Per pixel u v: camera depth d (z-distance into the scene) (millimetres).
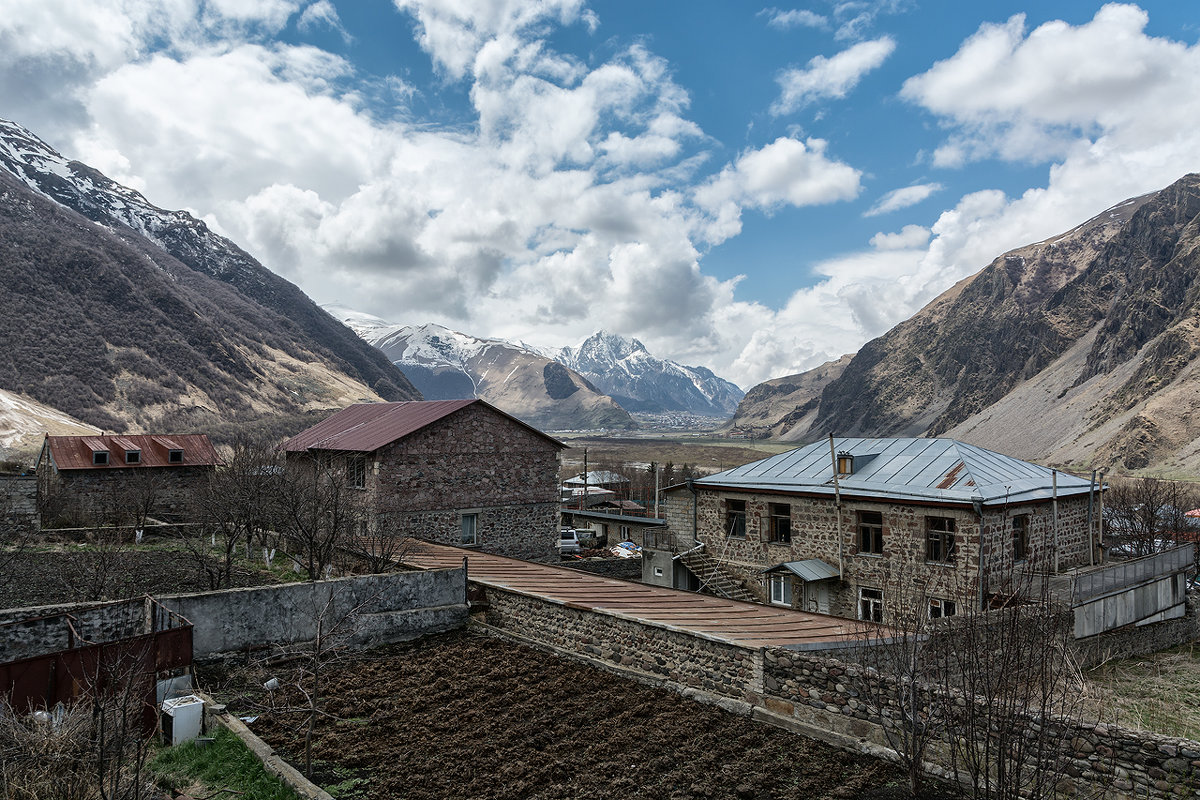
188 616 14539
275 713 12938
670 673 14625
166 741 11836
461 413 35062
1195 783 9102
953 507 24156
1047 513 27172
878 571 26297
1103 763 9867
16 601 20453
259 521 27266
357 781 10609
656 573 33188
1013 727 9273
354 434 36656
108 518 38406
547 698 13961
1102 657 20719
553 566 24828
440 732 12398
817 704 12352
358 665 15688
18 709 11047
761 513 30438
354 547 24281
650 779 10805
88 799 9109
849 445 32625
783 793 10422
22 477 46375
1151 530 39875
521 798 10203
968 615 12891
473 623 18703
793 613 18594
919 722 11000
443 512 34219
